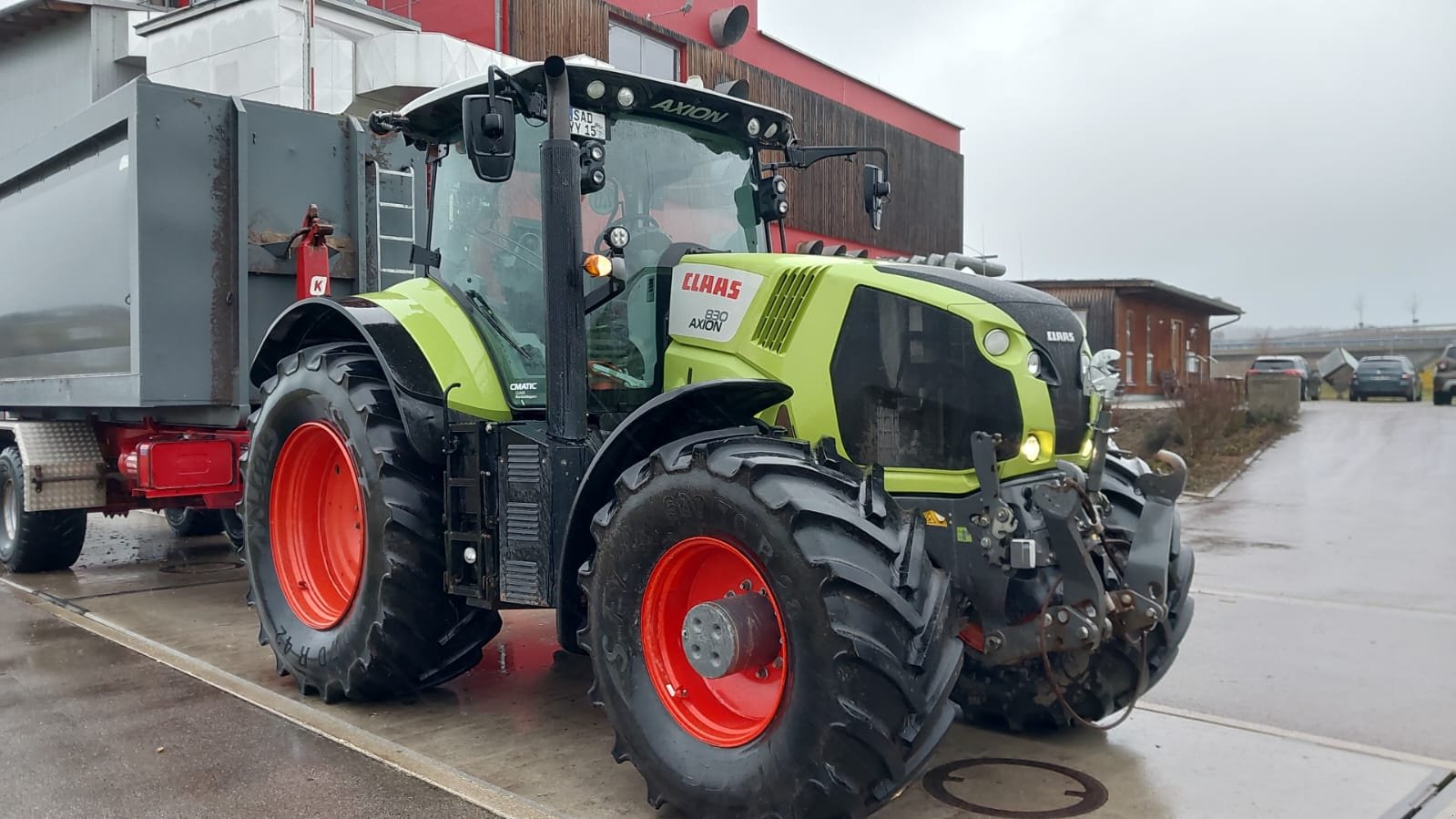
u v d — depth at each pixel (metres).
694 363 4.02
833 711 2.84
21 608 6.56
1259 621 6.11
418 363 4.31
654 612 3.38
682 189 4.45
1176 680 4.98
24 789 3.56
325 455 4.88
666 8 15.74
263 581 4.88
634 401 4.16
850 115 18.53
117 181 6.42
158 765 3.78
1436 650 5.47
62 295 7.25
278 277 6.76
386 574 4.15
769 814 2.97
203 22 11.70
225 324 6.48
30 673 5.00
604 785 3.61
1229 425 15.43
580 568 3.61
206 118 6.35
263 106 6.59
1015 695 4.14
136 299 6.15
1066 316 3.70
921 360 3.54
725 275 4.01
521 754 3.91
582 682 4.89
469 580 4.18
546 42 13.70
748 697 3.34
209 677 4.94
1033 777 3.76
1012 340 3.50
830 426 3.66
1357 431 16.34
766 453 3.24
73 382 7.08
